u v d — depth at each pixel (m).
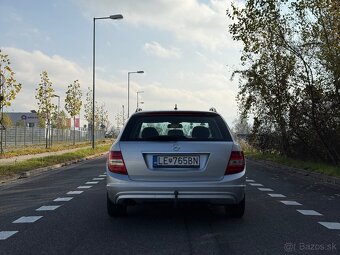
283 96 23.14
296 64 21.56
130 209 8.85
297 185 14.27
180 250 5.78
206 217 8.06
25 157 27.73
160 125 7.60
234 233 6.80
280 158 25.98
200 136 7.37
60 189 12.56
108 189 7.14
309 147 23.41
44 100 41.03
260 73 23.80
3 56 26.14
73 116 55.19
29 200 10.41
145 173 6.97
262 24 21.16
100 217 8.05
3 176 16.02
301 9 19.44
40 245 6.05
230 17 21.66
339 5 17.00
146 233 6.75
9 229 7.11
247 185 13.73
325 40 19.20
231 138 7.33
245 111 27.56
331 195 11.90
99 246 5.98
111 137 99.19
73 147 46.62
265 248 5.92
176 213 8.45
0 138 32.56
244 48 22.41
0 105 26.53
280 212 8.80
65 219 7.90
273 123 26.58
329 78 20.27
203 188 6.86
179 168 6.97
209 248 5.89
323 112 21.03
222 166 7.01
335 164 20.84
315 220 8.00
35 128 47.22
